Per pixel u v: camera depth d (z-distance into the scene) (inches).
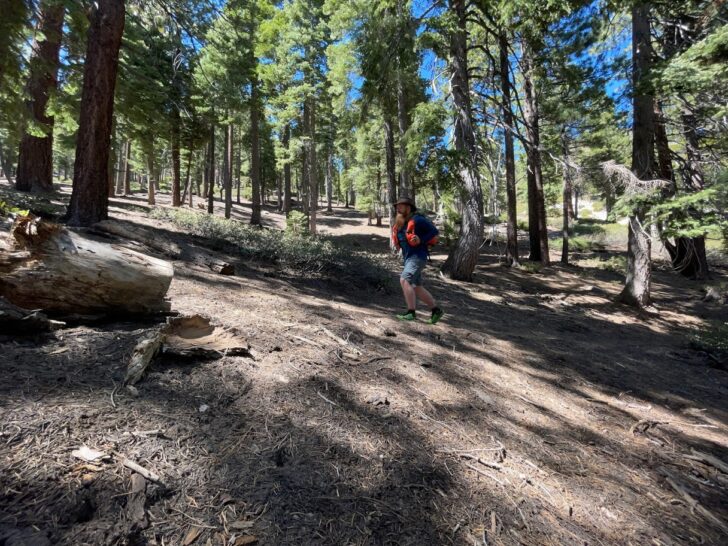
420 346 190.9
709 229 327.9
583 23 416.8
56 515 62.1
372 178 1208.2
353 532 72.4
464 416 127.7
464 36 431.8
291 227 697.0
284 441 93.2
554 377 190.2
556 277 633.0
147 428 85.7
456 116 439.2
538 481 101.7
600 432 140.8
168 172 2229.3
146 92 465.4
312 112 820.0
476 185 481.1
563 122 550.9
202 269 268.2
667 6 384.5
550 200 1396.4
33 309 119.4
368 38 423.5
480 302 399.2
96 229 273.9
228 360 123.6
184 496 71.9
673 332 397.7
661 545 88.8
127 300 135.6
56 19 390.3
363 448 97.7
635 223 461.7
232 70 637.3
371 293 342.0
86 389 94.3
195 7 404.8
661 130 473.7
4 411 80.4
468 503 87.2
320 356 145.9
